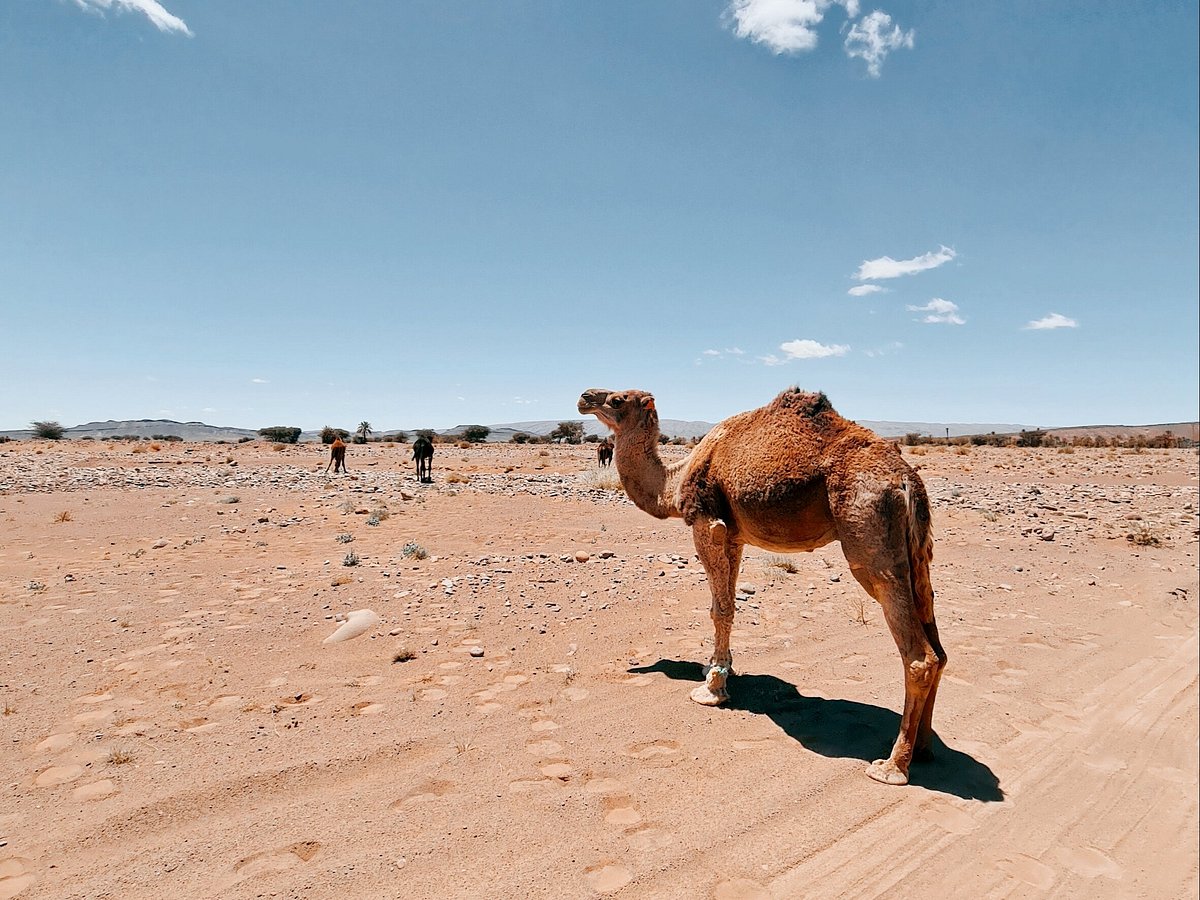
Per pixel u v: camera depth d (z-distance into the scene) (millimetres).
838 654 6934
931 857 3707
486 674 6164
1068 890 3490
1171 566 11609
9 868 3436
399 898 3266
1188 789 4512
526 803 4082
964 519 16156
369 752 4668
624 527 15258
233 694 5629
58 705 5332
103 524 14094
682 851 3658
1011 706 5770
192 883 3354
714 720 5316
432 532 13922
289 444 62531
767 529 5035
